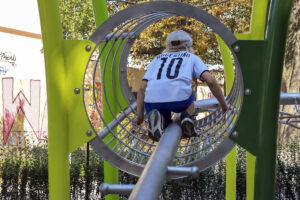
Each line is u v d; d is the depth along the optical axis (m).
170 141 2.00
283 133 9.98
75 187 6.07
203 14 2.52
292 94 3.45
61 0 13.21
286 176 6.16
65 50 2.66
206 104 4.05
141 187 1.29
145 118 3.89
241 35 2.80
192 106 2.94
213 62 12.97
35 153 6.57
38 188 6.15
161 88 2.89
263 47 2.43
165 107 2.89
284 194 6.12
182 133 2.79
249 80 2.47
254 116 2.49
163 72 2.95
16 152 7.12
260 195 2.39
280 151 6.51
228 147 2.62
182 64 2.96
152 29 11.67
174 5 2.55
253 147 2.50
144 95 3.10
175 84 2.87
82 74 2.66
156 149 1.81
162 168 1.52
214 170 6.21
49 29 2.58
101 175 6.06
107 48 3.90
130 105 3.91
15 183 6.21
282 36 2.30
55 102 2.62
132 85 14.86
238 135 2.53
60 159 2.63
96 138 2.76
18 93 11.73
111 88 3.93
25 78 12.06
